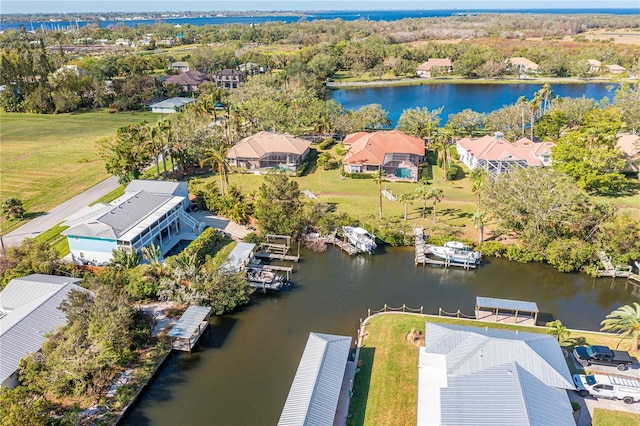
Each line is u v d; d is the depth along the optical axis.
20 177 89.81
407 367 41.09
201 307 47.88
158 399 39.38
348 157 92.25
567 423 31.30
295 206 67.50
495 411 31.56
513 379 33.69
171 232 67.56
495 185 65.31
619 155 80.69
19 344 40.50
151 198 66.81
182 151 91.81
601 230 59.09
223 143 101.62
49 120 140.25
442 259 61.34
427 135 113.31
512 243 63.66
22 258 55.16
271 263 61.69
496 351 36.47
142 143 86.25
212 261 55.66
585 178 77.56
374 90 193.75
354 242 64.56
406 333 45.75
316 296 54.19
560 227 61.53
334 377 37.19
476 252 61.03
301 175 91.75
